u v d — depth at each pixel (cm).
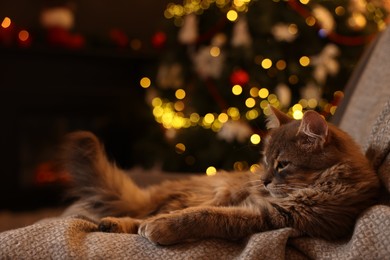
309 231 129
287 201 136
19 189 446
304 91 344
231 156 345
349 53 361
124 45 471
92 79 461
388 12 380
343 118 195
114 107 472
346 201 132
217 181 175
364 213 122
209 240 127
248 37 344
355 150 145
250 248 117
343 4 362
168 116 387
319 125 141
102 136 473
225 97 358
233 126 339
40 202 454
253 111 343
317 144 141
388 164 137
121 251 121
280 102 340
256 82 346
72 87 454
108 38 471
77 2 492
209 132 362
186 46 394
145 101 473
